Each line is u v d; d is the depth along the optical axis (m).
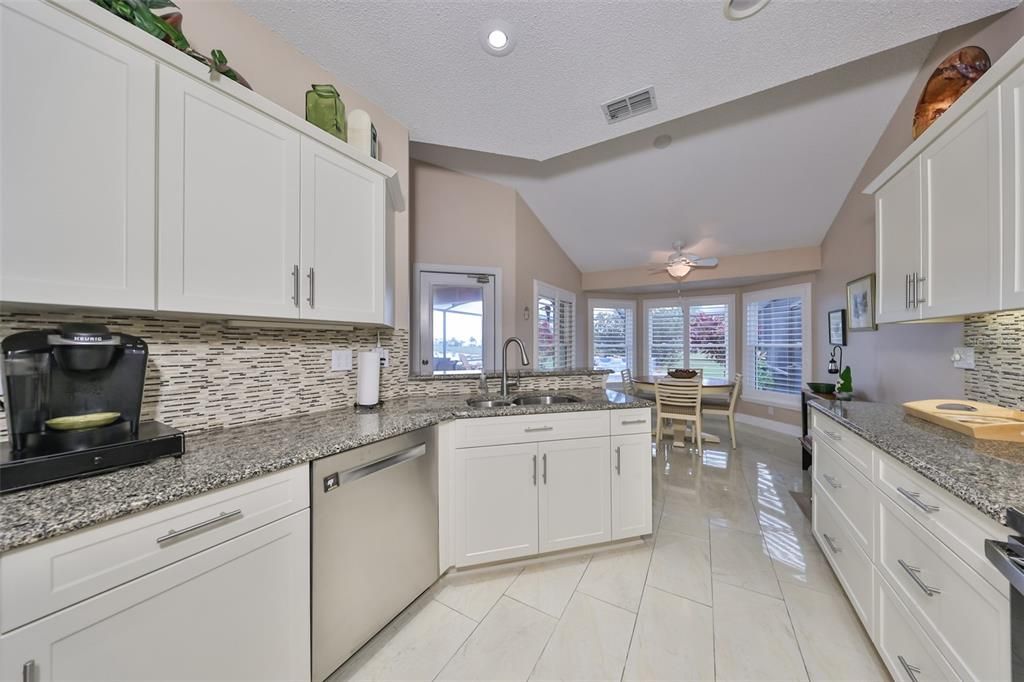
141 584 0.85
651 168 3.50
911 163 1.68
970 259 1.34
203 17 1.46
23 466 0.86
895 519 1.23
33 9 0.89
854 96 2.60
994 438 1.32
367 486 1.41
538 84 1.92
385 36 1.64
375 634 1.44
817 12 1.48
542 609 1.65
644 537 2.23
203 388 1.46
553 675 1.32
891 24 1.54
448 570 1.89
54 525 0.73
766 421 5.07
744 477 3.25
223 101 1.24
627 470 2.08
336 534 1.29
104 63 0.99
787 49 1.68
